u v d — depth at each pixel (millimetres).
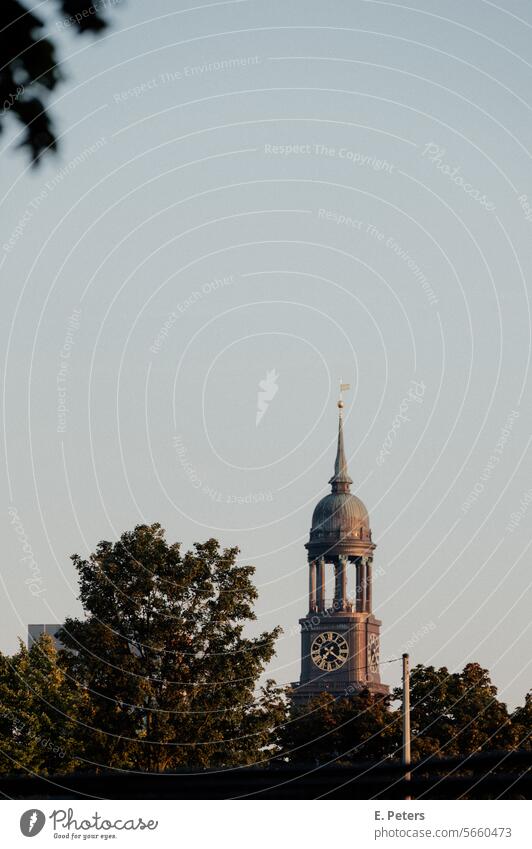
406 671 80188
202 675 86500
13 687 90625
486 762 26234
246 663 86875
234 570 88438
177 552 88812
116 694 85562
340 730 133750
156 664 86438
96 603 86875
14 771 87312
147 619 87188
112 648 85688
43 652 93750
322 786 30438
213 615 86875
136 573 87188
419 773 34875
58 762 88188
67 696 89625
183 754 84938
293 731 135125
